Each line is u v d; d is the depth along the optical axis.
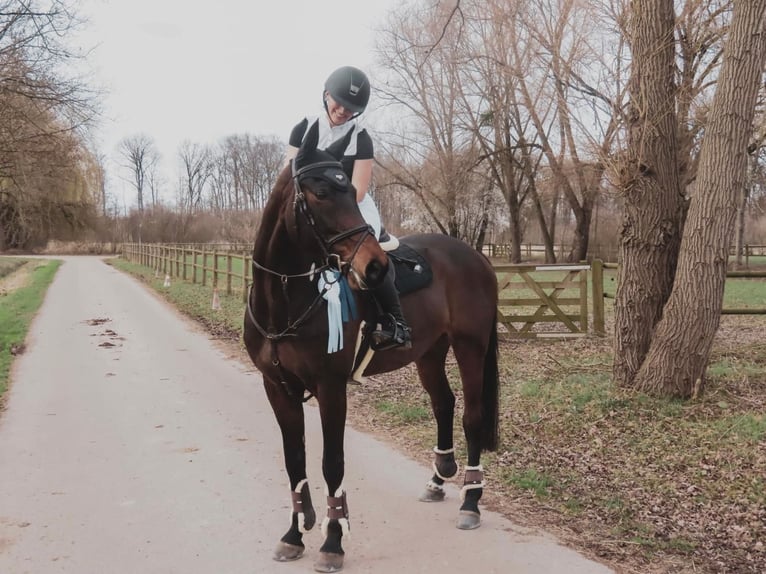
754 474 4.19
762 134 9.06
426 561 3.31
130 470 4.68
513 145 30.81
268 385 3.35
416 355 3.78
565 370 7.33
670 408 5.52
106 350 9.80
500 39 21.09
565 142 24.69
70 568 3.24
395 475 4.61
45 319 13.42
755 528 3.55
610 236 38.78
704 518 3.71
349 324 3.16
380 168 29.30
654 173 6.16
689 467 4.40
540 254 43.81
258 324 3.25
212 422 5.98
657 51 6.10
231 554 3.40
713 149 5.53
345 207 2.86
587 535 3.59
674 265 6.21
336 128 3.33
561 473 4.46
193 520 3.83
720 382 6.22
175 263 26.19
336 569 3.19
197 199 91.44
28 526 3.72
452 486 4.40
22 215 31.09
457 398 6.55
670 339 5.80
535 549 3.42
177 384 7.58
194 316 14.02
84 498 4.15
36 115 17.42
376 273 2.82
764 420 5.12
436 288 3.89
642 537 3.52
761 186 20.22
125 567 3.25
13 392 7.10
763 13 5.27
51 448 5.18
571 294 15.41
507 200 32.66
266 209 3.21
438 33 17.83
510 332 10.19
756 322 11.29
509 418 5.73
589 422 5.41
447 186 28.23
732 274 7.88
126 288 21.69
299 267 3.11
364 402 6.63
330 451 3.19
